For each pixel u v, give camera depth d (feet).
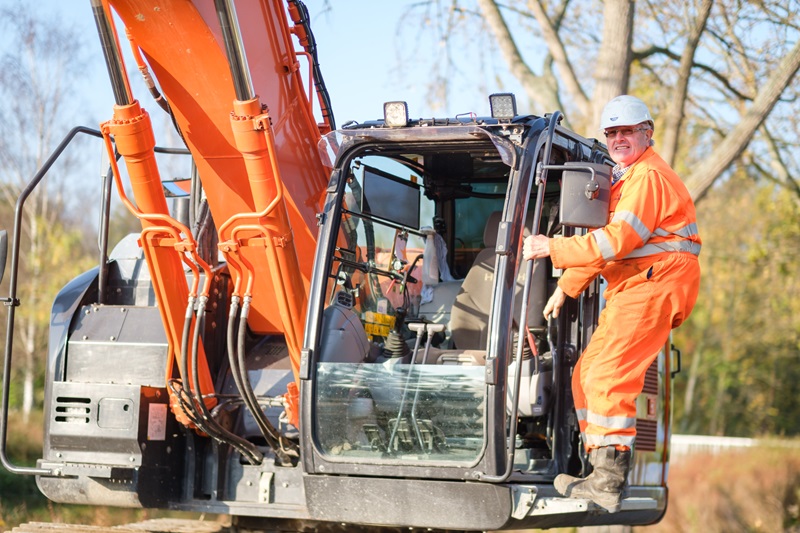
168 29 20.24
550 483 21.77
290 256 21.57
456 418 19.93
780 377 140.46
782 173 55.06
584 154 23.73
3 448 22.20
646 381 27.27
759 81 50.37
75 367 23.38
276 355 24.61
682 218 20.17
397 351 22.00
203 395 22.98
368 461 20.21
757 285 120.16
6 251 21.91
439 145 21.99
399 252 24.77
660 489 28.27
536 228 20.06
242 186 21.93
